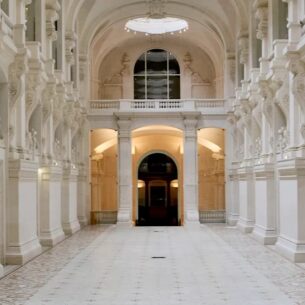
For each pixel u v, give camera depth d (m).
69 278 12.38
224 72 29.45
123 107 29.31
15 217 14.42
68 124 23.12
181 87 33.72
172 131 32.97
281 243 16.28
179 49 33.91
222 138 31.33
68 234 22.94
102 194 34.41
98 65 32.97
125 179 28.95
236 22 27.02
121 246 18.70
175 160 35.78
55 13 19.77
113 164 34.53
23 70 14.45
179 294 10.55
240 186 24.94
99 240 20.75
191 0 27.62
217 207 32.66
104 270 13.48
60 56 21.88
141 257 15.86
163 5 28.09
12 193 14.41
